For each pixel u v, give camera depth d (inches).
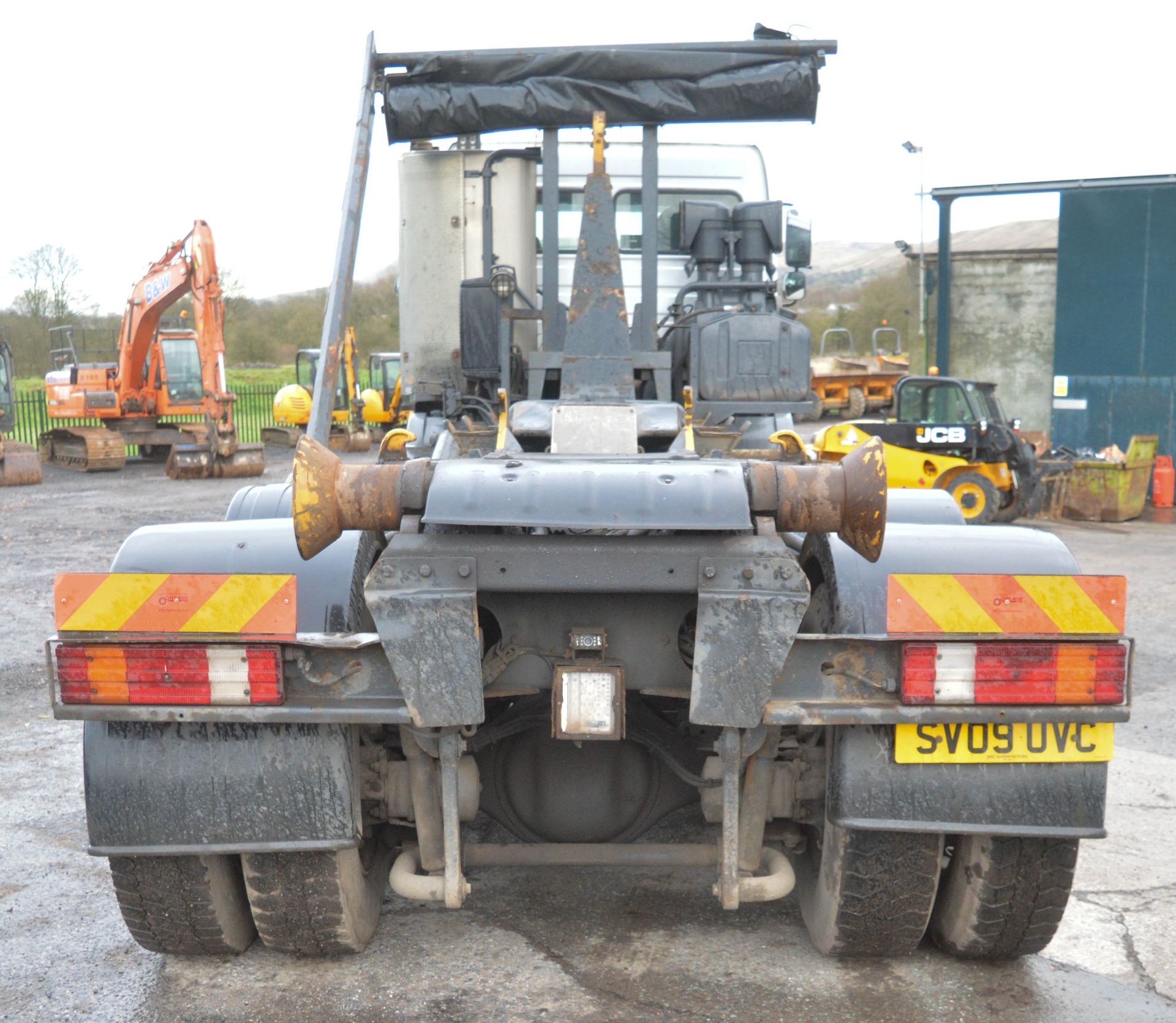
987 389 501.7
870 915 113.3
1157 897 138.6
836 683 103.9
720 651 100.4
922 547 117.8
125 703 102.9
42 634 290.2
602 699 105.0
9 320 1621.6
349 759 106.1
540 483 103.5
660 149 269.1
